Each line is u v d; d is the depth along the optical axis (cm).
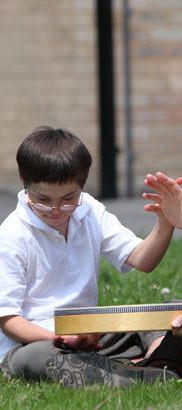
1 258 826
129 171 3052
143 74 3064
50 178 786
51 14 3120
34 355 777
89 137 3156
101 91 2672
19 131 3203
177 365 788
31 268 837
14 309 813
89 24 3108
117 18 3044
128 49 3045
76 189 807
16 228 836
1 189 3189
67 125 3158
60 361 766
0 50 3175
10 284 818
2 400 722
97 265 879
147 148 3097
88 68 3133
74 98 3153
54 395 721
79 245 856
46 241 838
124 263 895
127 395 716
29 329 801
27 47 3156
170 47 3052
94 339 788
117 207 2575
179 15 3028
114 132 2728
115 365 758
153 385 741
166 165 3103
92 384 754
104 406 690
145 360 799
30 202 824
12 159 3203
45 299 839
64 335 786
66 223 852
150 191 3059
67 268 845
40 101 3177
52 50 3144
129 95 3052
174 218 820
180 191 809
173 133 3097
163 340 796
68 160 794
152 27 3038
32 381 784
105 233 892
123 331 753
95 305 866
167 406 682
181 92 3077
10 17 3147
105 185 2800
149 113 3084
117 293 1209
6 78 3189
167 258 1579
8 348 838
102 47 2642
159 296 1188
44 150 800
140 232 1930
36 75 3166
